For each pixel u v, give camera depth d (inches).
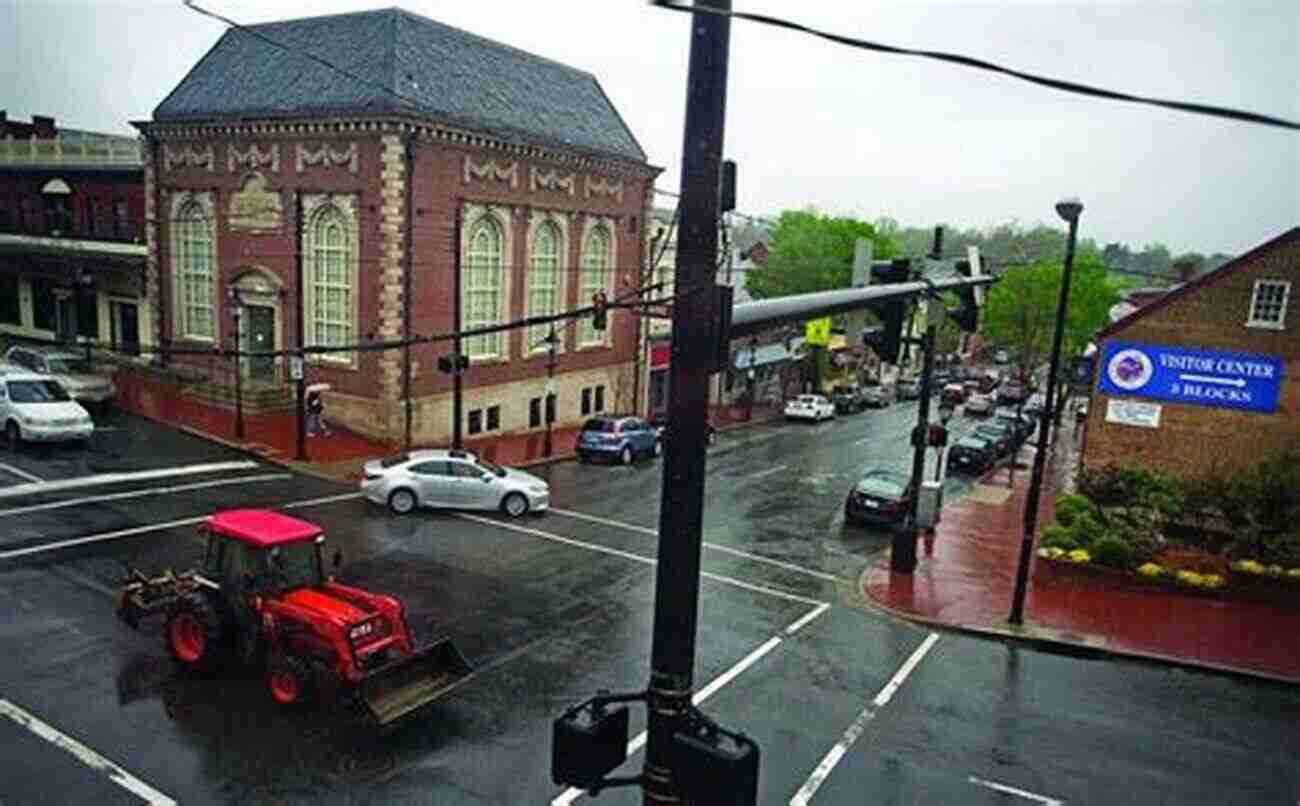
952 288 409.7
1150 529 944.9
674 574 175.3
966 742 520.7
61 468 973.2
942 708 566.3
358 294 1269.7
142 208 1544.0
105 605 621.6
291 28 1411.2
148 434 1164.5
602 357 1685.5
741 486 1256.8
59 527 779.4
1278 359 1135.6
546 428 1525.6
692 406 171.2
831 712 550.0
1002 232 3836.1
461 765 451.5
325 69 1316.4
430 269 1288.1
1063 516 1003.9
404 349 1261.1
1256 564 812.0
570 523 957.2
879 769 481.7
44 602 618.8
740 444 1647.4
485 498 967.0
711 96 165.5
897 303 349.1
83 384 1235.2
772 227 2864.2
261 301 1369.3
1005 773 486.9
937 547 976.3
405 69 1274.6
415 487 943.0
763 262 2436.0
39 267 1685.5
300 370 1104.2
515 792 431.2
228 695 506.9
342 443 1222.3
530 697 534.0
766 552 920.3
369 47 1305.4
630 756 472.4
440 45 1378.0
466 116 1314.0
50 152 1705.2
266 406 1320.1
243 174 1349.7
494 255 1411.2
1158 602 801.6
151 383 1428.4
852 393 2326.5
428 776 439.5
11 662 529.3
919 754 501.7
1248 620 762.8
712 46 164.1
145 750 446.0
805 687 585.3
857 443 1753.2
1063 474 1558.8
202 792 414.9
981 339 3494.1
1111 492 1096.2
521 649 607.8
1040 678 629.6
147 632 585.0
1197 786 486.9
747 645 655.1
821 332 2231.8
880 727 533.0
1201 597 816.3
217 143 1371.8
